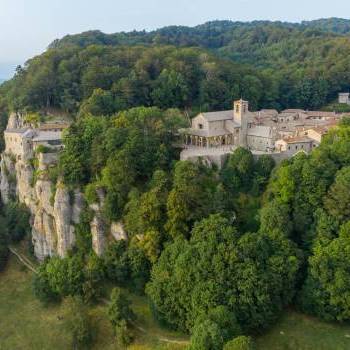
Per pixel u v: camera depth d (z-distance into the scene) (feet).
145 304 395.96
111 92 632.79
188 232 398.21
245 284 337.31
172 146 497.87
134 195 422.41
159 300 362.53
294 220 393.09
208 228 368.27
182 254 362.33
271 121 594.65
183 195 396.16
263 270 349.20
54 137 528.22
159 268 375.04
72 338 366.22
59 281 407.85
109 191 433.48
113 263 417.28
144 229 404.36
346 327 348.18
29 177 520.83
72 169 459.32
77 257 431.02
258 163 451.94
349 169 384.06
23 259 503.20
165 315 361.30
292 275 357.00
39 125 587.27
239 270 342.44
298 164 408.46
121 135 454.81
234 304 336.70
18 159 552.00
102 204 440.45
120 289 384.06
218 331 304.91
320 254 357.20
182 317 354.74
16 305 432.66
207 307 338.34
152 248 396.98
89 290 400.47
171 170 450.30
